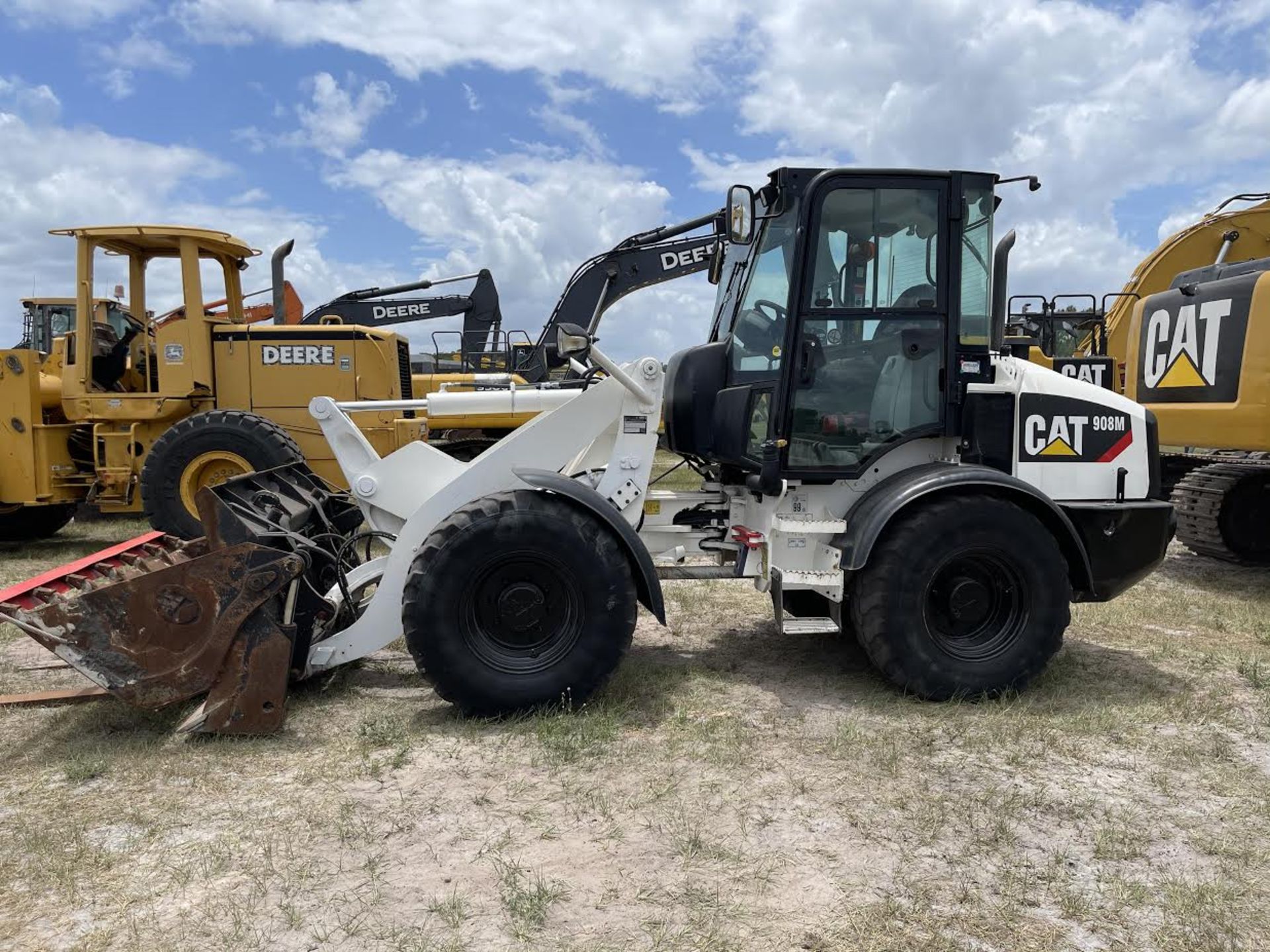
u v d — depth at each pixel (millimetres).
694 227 8031
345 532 5219
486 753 3566
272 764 3465
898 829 2979
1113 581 4414
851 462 4363
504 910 2486
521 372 11875
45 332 11367
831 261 4285
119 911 2479
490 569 3863
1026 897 2582
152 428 8422
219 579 3625
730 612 6004
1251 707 4164
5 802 3145
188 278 8289
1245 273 7117
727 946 2334
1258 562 7633
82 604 3562
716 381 4746
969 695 4137
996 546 4082
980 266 4387
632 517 4473
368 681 4477
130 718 3896
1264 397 6426
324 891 2580
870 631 4121
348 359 8648
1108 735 3801
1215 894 2584
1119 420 4473
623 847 2850
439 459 4668
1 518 9109
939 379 4383
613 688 4305
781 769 3441
